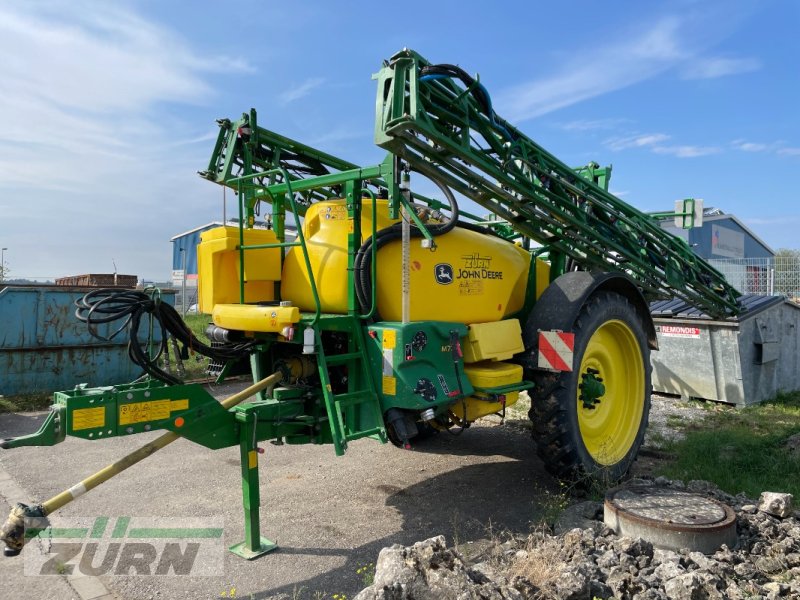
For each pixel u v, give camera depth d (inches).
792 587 111.3
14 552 106.4
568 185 183.0
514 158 167.6
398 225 156.8
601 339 194.7
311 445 232.4
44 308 325.7
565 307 173.6
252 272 162.9
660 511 136.1
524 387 169.2
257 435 140.3
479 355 161.0
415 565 103.9
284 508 165.8
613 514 138.7
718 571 114.7
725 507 138.8
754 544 130.6
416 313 157.9
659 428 252.1
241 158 196.9
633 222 211.9
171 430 126.9
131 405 120.8
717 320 296.2
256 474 138.2
